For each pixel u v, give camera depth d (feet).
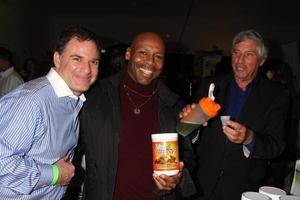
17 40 20.85
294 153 9.02
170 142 4.10
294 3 20.12
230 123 4.83
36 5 23.22
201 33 25.86
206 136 5.95
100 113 4.74
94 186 4.66
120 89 5.15
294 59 13.53
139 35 4.91
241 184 5.74
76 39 4.02
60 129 4.19
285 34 24.72
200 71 17.95
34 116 3.82
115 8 23.40
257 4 20.83
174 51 25.85
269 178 7.18
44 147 4.03
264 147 5.22
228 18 24.39
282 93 5.87
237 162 5.72
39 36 24.68
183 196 5.05
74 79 4.07
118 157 4.75
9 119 3.78
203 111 4.21
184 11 23.27
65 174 4.10
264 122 5.73
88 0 21.77
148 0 21.09
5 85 12.17
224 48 25.63
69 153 4.56
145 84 5.03
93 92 4.91
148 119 5.03
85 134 4.74
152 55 4.76
